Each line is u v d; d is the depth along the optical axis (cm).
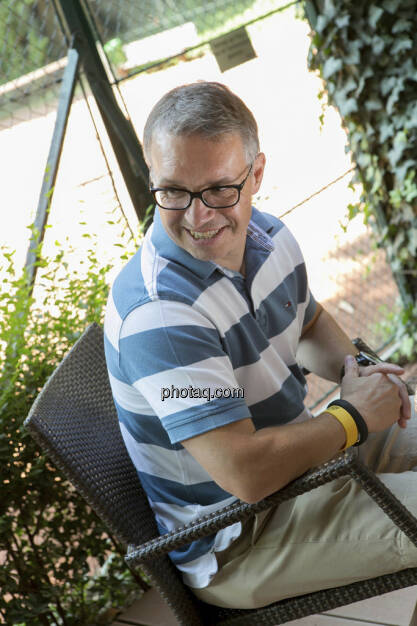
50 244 243
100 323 222
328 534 142
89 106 254
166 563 151
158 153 132
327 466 128
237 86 298
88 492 144
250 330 150
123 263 244
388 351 365
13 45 239
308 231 337
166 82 276
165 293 136
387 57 303
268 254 161
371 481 126
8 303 205
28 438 206
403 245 341
